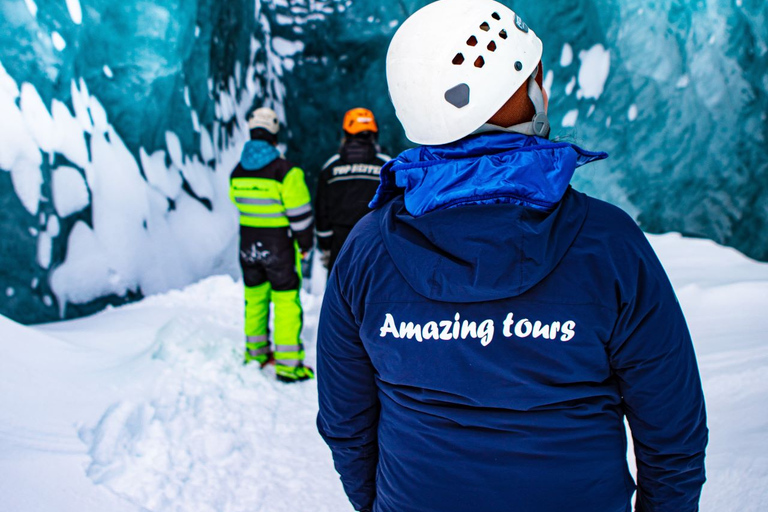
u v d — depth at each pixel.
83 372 2.89
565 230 0.79
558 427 0.82
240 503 2.14
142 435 2.46
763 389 2.36
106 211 4.40
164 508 2.06
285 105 7.67
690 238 5.40
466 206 0.79
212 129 6.04
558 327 0.79
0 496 1.85
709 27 5.12
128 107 4.81
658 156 5.64
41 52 3.99
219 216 5.74
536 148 0.81
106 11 4.58
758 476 1.83
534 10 6.51
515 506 0.83
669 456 0.84
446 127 0.86
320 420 1.07
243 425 2.75
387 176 0.94
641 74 5.72
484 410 0.84
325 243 3.79
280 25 7.54
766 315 3.26
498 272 0.77
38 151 3.90
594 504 0.83
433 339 0.84
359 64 7.54
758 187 4.86
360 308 0.91
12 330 2.97
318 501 2.17
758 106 4.84
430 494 0.87
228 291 4.95
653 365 0.79
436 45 0.85
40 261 3.83
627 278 0.77
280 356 3.31
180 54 5.31
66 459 2.15
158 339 3.52
